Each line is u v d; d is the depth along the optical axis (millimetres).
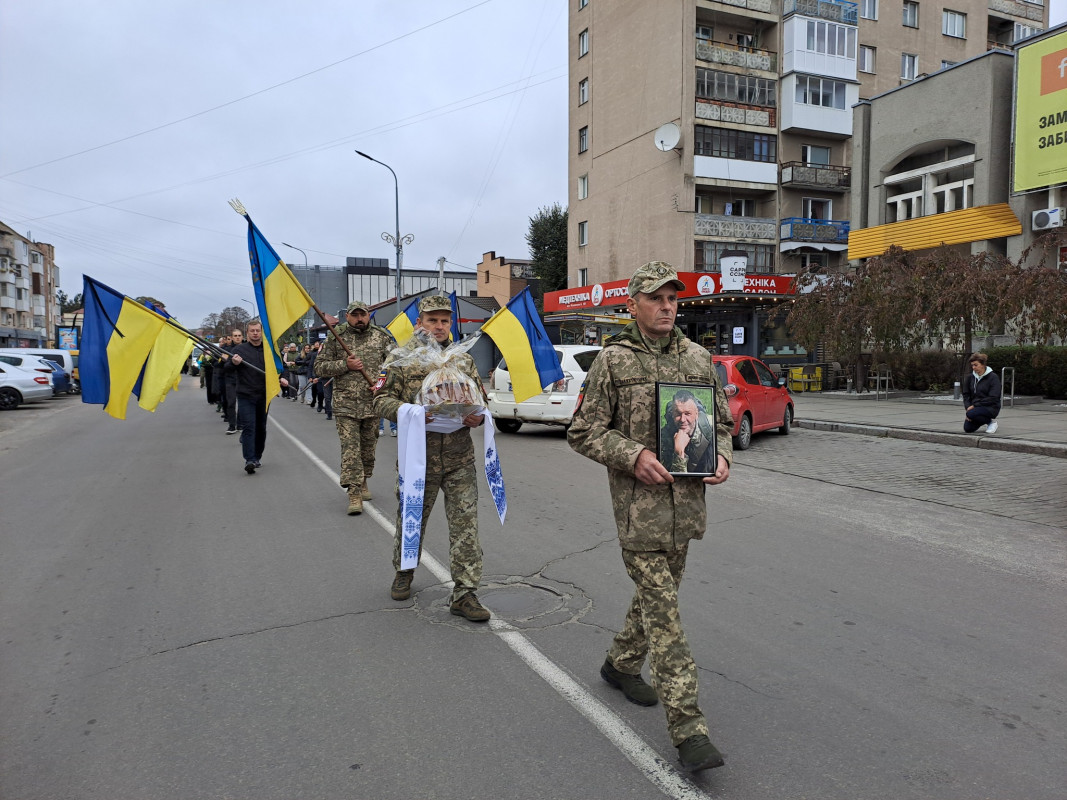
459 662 3518
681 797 2426
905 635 3828
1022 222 20828
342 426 6828
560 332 32281
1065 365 17391
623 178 33906
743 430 10875
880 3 34156
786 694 3174
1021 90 20594
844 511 6820
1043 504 7027
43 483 8672
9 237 63656
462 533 4066
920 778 2529
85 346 7344
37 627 4055
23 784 2561
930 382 21953
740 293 23125
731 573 4906
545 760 2660
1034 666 3443
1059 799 2402
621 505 2760
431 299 4246
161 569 5109
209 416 17922
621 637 3094
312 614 4199
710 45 30375
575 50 37250
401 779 2553
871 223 26312
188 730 2920
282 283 6457
